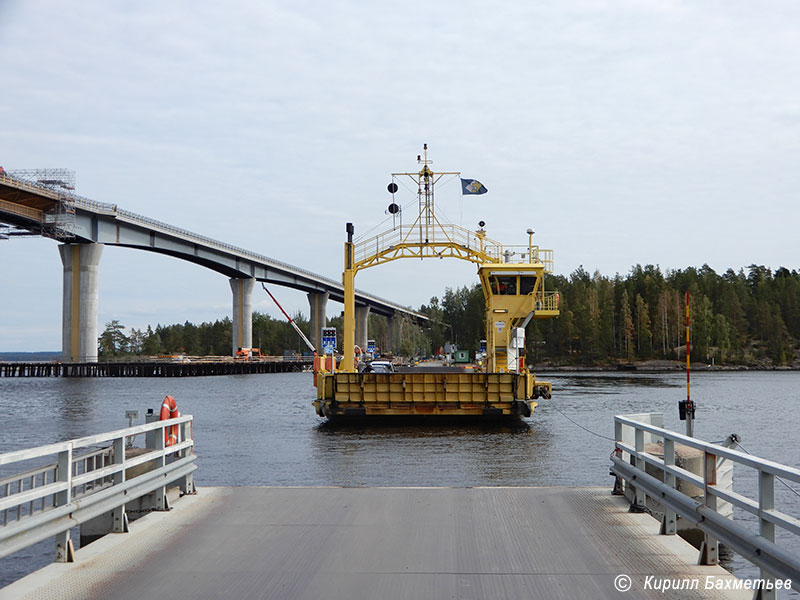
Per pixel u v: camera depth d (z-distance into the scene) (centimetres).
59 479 737
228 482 1694
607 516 955
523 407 2883
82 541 1004
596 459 2044
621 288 17112
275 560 759
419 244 3453
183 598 641
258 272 12456
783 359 15575
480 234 3494
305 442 2458
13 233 8794
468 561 755
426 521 933
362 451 2214
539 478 1741
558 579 694
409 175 3488
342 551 794
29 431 3131
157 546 813
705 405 4675
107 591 660
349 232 3428
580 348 16050
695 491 1042
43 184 7856
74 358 9450
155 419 1165
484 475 1780
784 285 18025
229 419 3425
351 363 3378
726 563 1062
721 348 15350
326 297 15212
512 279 3369
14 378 10675
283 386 7644
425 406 2903
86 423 3491
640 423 950
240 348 12238
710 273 19225
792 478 537
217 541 836
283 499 1075
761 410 4247
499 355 3347
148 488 938
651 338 15912
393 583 684
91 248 9231
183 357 12250
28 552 1128
